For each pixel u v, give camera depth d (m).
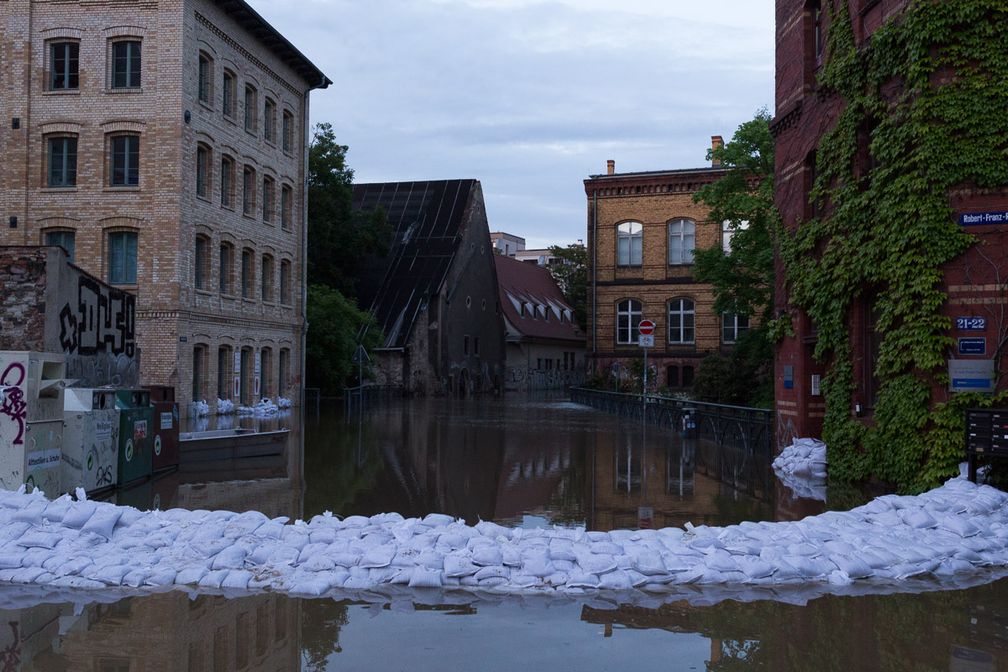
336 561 7.82
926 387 12.27
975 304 12.05
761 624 6.57
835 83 14.82
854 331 14.53
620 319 47.59
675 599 7.22
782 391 17.86
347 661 5.72
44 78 27.67
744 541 8.34
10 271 15.84
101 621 6.57
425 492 13.19
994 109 12.03
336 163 48.44
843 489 13.52
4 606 6.96
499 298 66.69
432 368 57.03
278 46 33.53
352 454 18.69
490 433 24.48
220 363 30.89
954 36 12.16
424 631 6.34
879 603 7.17
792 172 17.50
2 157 27.69
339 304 42.25
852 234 14.22
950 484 10.80
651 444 21.16
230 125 30.70
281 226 35.56
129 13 27.38
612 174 47.53
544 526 10.39
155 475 14.95
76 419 12.03
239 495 12.77
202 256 29.22
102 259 27.38
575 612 6.86
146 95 27.31
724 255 30.06
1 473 10.69
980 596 7.41
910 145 12.56
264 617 6.67
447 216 62.09
